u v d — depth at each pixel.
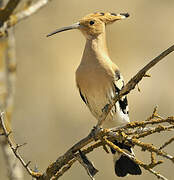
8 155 8.92
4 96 9.34
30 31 15.30
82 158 6.88
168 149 14.37
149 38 16.81
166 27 16.92
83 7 16.12
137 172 8.18
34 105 14.75
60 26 15.73
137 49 16.66
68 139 14.77
